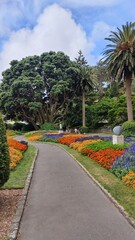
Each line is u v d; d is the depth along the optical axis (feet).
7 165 23.39
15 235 17.26
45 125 176.04
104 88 257.96
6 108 177.68
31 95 175.42
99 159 43.52
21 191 28.37
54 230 18.35
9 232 17.71
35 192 28.30
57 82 175.73
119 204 23.30
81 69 183.21
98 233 17.75
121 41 107.55
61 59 183.83
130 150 43.29
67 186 30.71
